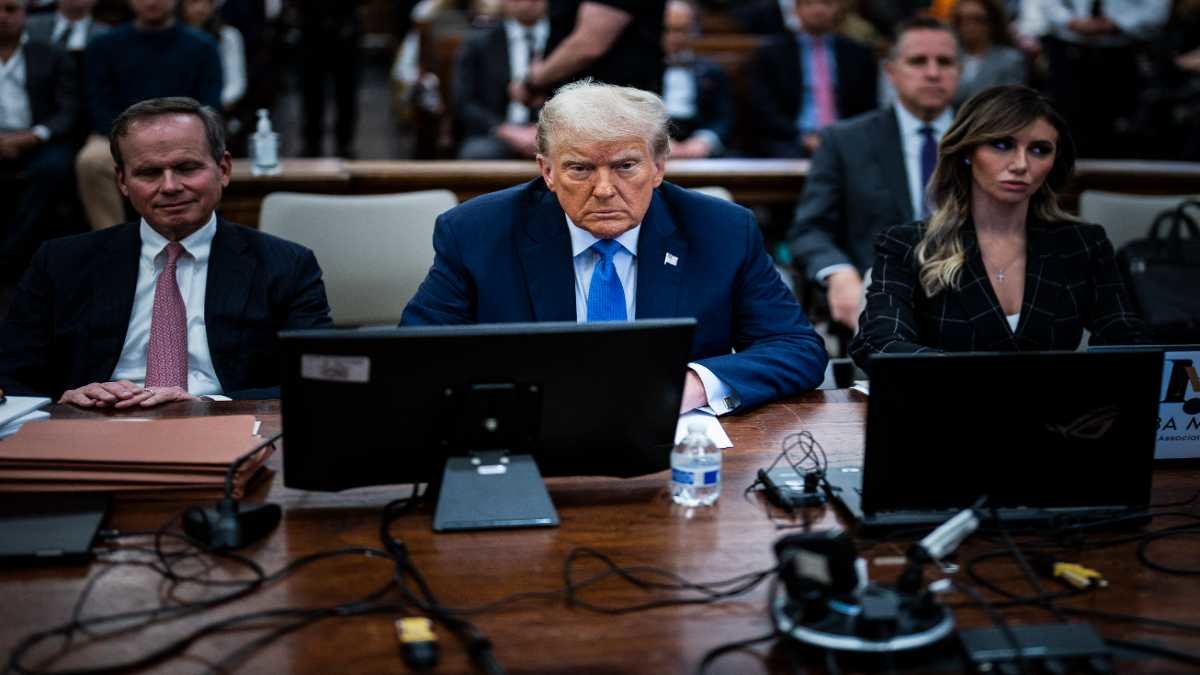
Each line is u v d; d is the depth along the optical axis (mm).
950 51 4020
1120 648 1521
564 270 2438
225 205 4379
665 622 1573
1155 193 4781
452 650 1497
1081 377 1846
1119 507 1888
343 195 4461
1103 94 6578
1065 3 7105
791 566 1538
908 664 1484
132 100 5543
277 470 2076
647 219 2469
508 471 1894
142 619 1562
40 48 5676
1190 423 2158
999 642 1509
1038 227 2812
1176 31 6953
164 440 2047
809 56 6289
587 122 2258
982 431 1837
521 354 1832
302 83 8000
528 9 6121
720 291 2488
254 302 2781
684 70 6516
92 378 2781
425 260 3592
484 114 6152
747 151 6516
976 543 1838
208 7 6695
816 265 3990
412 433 1854
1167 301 3074
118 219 5461
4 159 5582
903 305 2770
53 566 1712
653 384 1906
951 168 2795
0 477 1919
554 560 1748
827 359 2572
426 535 1828
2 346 2768
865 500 1835
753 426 2322
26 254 5633
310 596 1629
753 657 1489
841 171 4137
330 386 1796
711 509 1938
